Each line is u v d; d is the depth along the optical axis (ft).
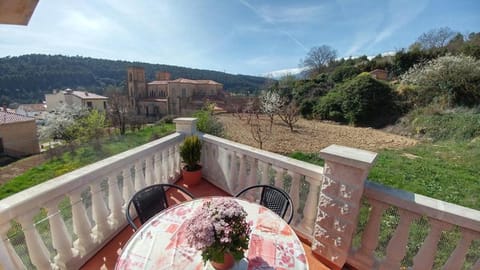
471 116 29.30
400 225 4.86
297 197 6.91
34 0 2.62
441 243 5.81
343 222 5.39
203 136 10.89
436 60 40.47
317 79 69.77
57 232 4.94
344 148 5.76
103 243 6.37
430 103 38.60
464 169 17.28
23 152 50.49
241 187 9.04
